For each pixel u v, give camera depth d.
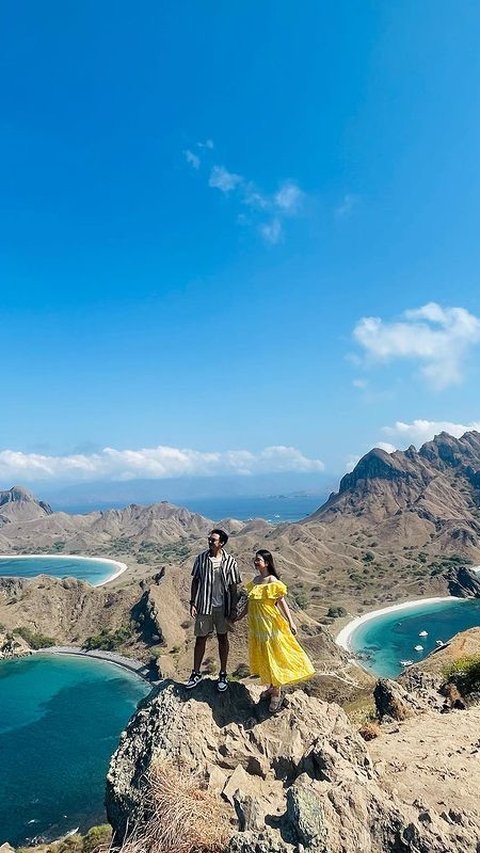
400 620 155.38
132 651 124.31
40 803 58.69
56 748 74.44
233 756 7.94
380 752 9.33
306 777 6.66
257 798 6.69
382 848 6.11
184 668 107.31
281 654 8.53
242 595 9.07
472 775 8.31
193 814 6.69
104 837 44.25
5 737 78.94
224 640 9.09
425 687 19.78
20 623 142.62
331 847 5.80
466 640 40.25
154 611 132.75
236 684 9.32
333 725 8.70
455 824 6.69
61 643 136.12
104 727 82.31
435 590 187.00
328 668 90.25
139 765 8.00
